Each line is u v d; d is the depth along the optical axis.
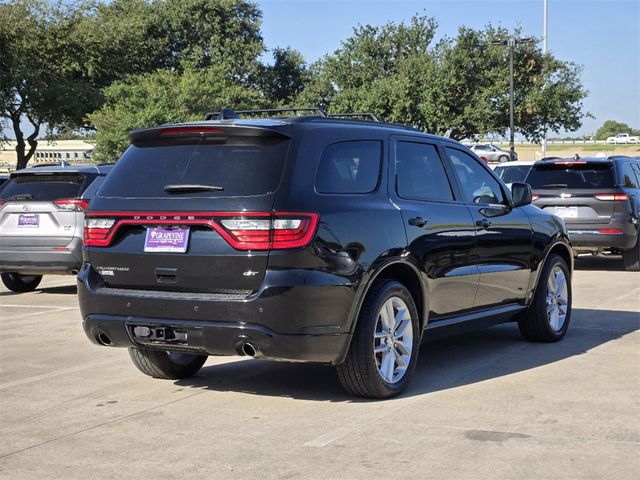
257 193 4.93
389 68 48.59
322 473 4.07
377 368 5.30
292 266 4.85
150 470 4.17
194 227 5.05
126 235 5.34
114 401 5.58
